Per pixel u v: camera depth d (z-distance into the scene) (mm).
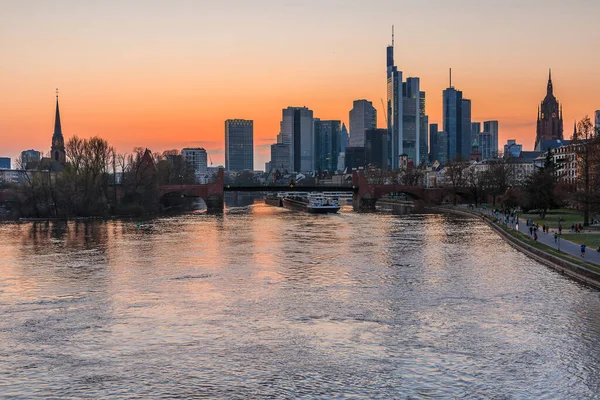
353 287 95000
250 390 55688
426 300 86188
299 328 73125
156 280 101125
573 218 194000
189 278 102812
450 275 103875
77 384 56969
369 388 55938
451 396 54281
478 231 174875
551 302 84062
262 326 73938
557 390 55375
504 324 74062
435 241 150375
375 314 79062
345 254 128875
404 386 56281
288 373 59281
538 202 195000
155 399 53969
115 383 57156
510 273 104812
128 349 65875
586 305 82250
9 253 130750
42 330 72562
